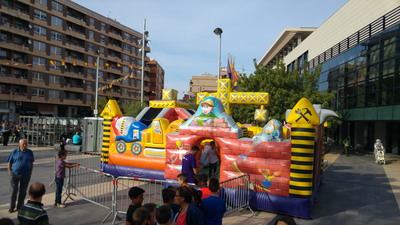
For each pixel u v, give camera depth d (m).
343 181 11.95
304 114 7.06
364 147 26.53
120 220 6.54
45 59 47.03
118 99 62.59
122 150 10.90
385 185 11.20
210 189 4.61
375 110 20.56
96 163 14.07
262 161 7.54
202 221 4.02
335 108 27.30
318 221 6.97
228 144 7.96
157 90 74.00
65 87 50.78
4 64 40.31
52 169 12.49
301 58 39.09
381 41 20.00
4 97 41.94
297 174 7.09
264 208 7.46
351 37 25.08
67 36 51.41
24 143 6.93
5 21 41.50
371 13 22.55
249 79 22.41
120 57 62.81
